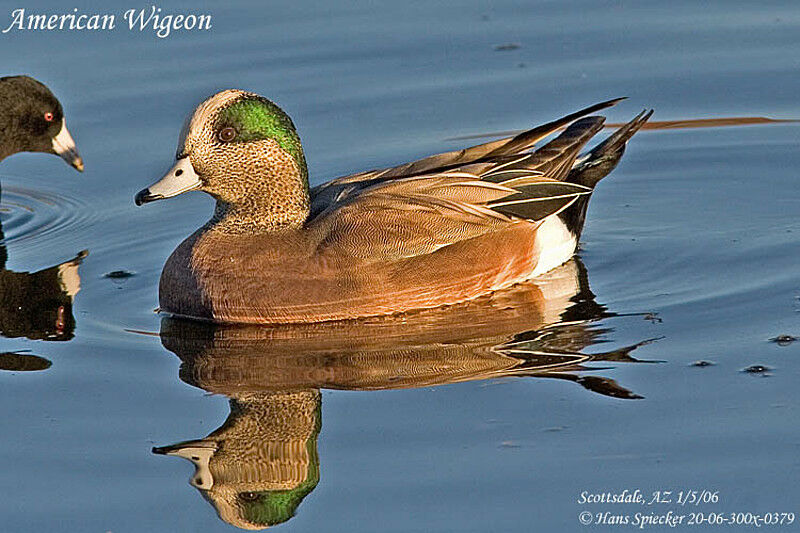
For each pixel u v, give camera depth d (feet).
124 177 53.36
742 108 56.44
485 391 35.91
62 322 41.75
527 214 43.01
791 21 62.64
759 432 33.30
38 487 32.55
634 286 43.01
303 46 61.62
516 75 59.16
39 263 47.09
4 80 55.52
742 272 43.52
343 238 40.81
